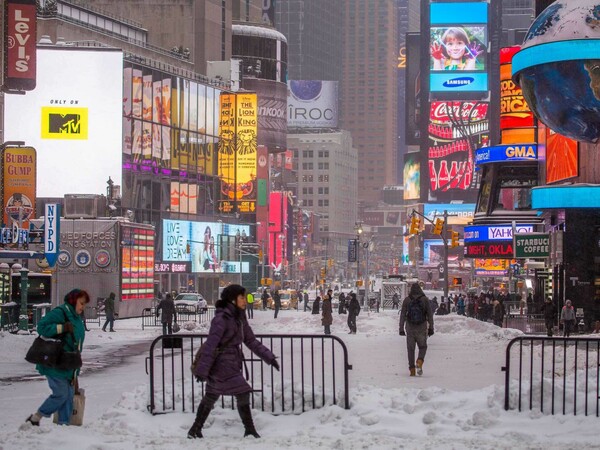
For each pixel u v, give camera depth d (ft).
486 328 158.61
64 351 47.50
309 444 42.88
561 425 47.57
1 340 115.24
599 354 52.03
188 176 428.97
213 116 451.53
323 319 154.10
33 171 202.08
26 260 190.29
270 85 603.26
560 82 138.00
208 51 516.32
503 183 249.55
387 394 54.95
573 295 173.27
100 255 243.40
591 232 173.47
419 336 83.30
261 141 600.39
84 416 57.77
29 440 42.50
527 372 85.20
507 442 43.57
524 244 189.16
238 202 456.45
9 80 250.37
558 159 196.24
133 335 162.40
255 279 477.36
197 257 431.43
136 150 389.19
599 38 135.33
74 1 475.31
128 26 478.18
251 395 53.26
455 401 51.65
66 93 367.45
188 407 53.57
